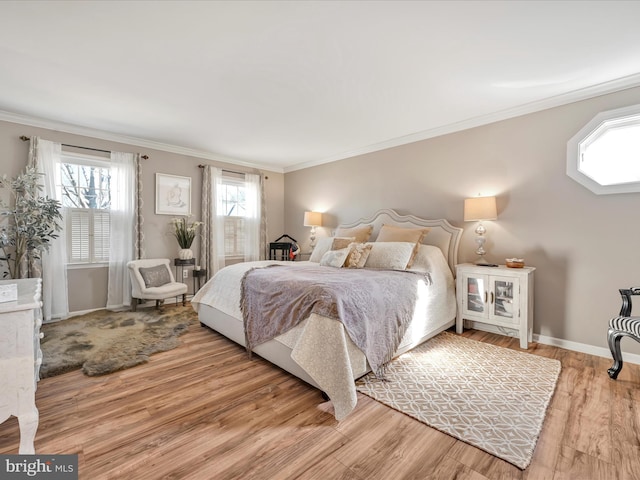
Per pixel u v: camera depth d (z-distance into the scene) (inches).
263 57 87.5
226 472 53.0
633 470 53.0
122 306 161.0
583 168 109.1
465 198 139.1
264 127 147.0
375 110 126.0
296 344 77.6
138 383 85.0
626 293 87.7
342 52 85.0
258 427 65.7
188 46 82.3
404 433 63.7
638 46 81.5
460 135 140.6
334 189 201.5
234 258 212.1
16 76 98.4
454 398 76.9
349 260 132.7
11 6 66.3
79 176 151.2
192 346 113.7
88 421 67.4
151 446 59.4
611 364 97.6
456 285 130.0
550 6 66.9
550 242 115.4
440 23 72.8
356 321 79.0
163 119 136.9
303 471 53.3
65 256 143.6
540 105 116.1
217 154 198.7
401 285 101.2
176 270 184.2
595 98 105.0
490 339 121.2
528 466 54.2
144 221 170.6
